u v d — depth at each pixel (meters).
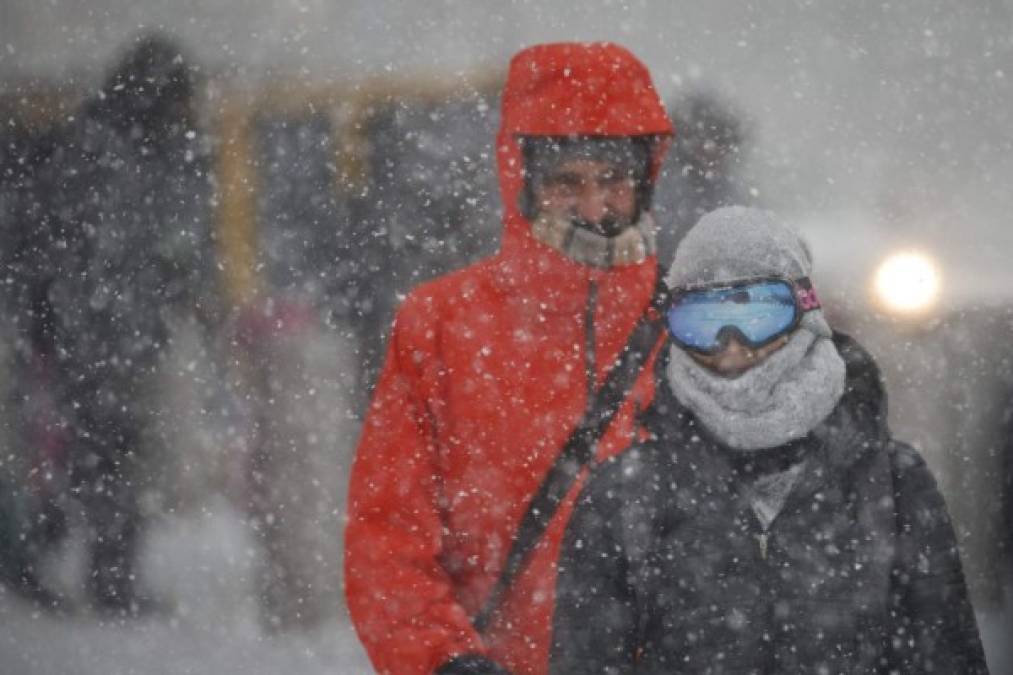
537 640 10.35
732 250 9.23
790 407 8.95
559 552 9.47
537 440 10.45
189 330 24.28
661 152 11.18
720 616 9.12
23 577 22.05
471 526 10.55
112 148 25.98
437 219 24.69
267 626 19.95
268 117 25.55
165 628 20.19
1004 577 16.73
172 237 24.95
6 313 25.30
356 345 23.48
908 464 9.26
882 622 9.14
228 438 22.88
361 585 10.43
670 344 9.54
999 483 17.06
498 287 10.69
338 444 22.48
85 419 24.02
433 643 10.13
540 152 10.71
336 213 24.80
